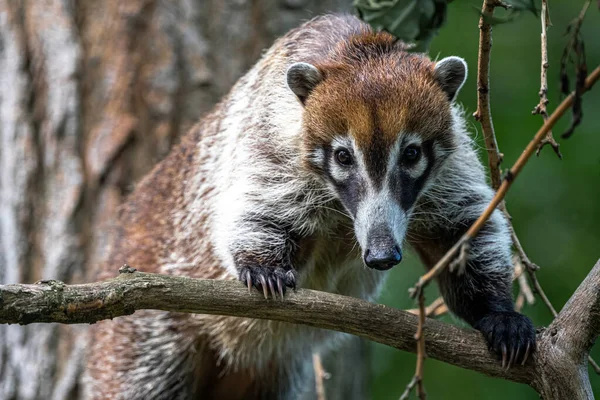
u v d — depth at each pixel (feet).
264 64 33.86
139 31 42.14
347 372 44.06
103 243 40.75
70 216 40.81
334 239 33.37
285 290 26.43
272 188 31.58
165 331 37.27
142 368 37.78
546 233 44.80
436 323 26.45
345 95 29.17
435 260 33.37
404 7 22.47
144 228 38.91
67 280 40.63
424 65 30.32
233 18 42.91
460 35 49.06
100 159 41.22
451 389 46.78
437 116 29.37
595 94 46.01
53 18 41.83
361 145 28.68
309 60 31.71
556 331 25.58
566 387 24.95
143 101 41.88
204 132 36.91
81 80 41.65
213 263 35.35
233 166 32.68
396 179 28.76
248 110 33.04
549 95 46.68
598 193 44.83
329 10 43.88
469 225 31.76
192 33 42.50
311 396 43.98
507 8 22.68
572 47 21.44
